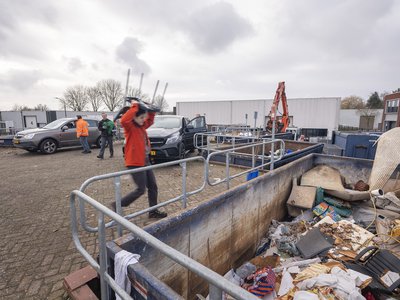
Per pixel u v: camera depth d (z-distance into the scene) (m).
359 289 2.38
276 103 11.51
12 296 2.20
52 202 4.48
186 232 2.71
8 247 2.97
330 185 5.23
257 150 8.73
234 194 3.45
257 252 4.10
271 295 2.65
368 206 4.80
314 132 21.97
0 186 5.50
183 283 2.74
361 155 7.02
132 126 3.13
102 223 1.62
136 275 1.47
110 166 7.58
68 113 37.22
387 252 2.98
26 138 9.39
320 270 2.68
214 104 26.45
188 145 8.71
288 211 5.03
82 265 2.63
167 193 5.05
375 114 39.50
